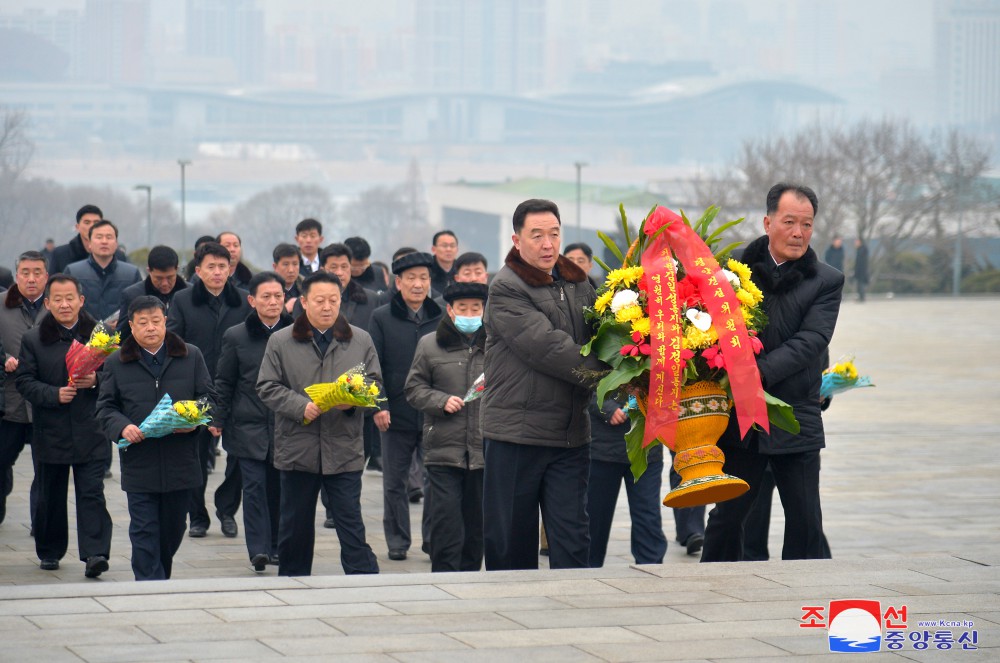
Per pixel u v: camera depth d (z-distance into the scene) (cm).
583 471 1034
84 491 1297
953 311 5975
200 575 1344
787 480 1066
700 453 967
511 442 1015
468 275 1616
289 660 741
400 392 1481
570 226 14600
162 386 1260
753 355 957
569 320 1007
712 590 910
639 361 951
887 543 1439
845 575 956
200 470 1259
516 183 17862
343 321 1288
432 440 1298
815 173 9388
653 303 944
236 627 810
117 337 1258
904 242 9519
